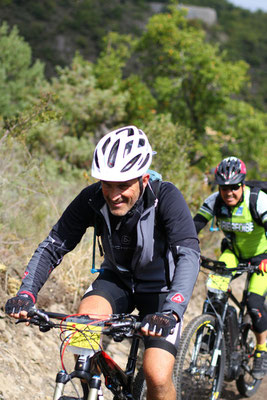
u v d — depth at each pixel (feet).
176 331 7.87
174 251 7.91
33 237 15.25
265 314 13.14
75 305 13.93
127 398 8.16
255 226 12.98
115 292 8.55
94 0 224.74
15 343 11.12
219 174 12.64
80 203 8.20
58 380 6.73
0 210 15.29
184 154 22.08
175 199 8.08
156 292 8.57
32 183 17.30
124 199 7.51
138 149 7.36
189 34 62.69
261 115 63.26
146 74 65.57
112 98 40.37
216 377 11.80
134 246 8.18
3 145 16.74
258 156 61.72
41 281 7.79
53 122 18.75
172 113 61.16
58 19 194.49
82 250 15.61
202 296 19.44
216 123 61.67
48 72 152.35
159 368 7.45
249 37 275.80
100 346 7.27
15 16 185.37
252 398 13.76
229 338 12.44
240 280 24.04
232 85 60.13
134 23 220.84
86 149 31.17
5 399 9.24
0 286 12.24
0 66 38.52
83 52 182.09
